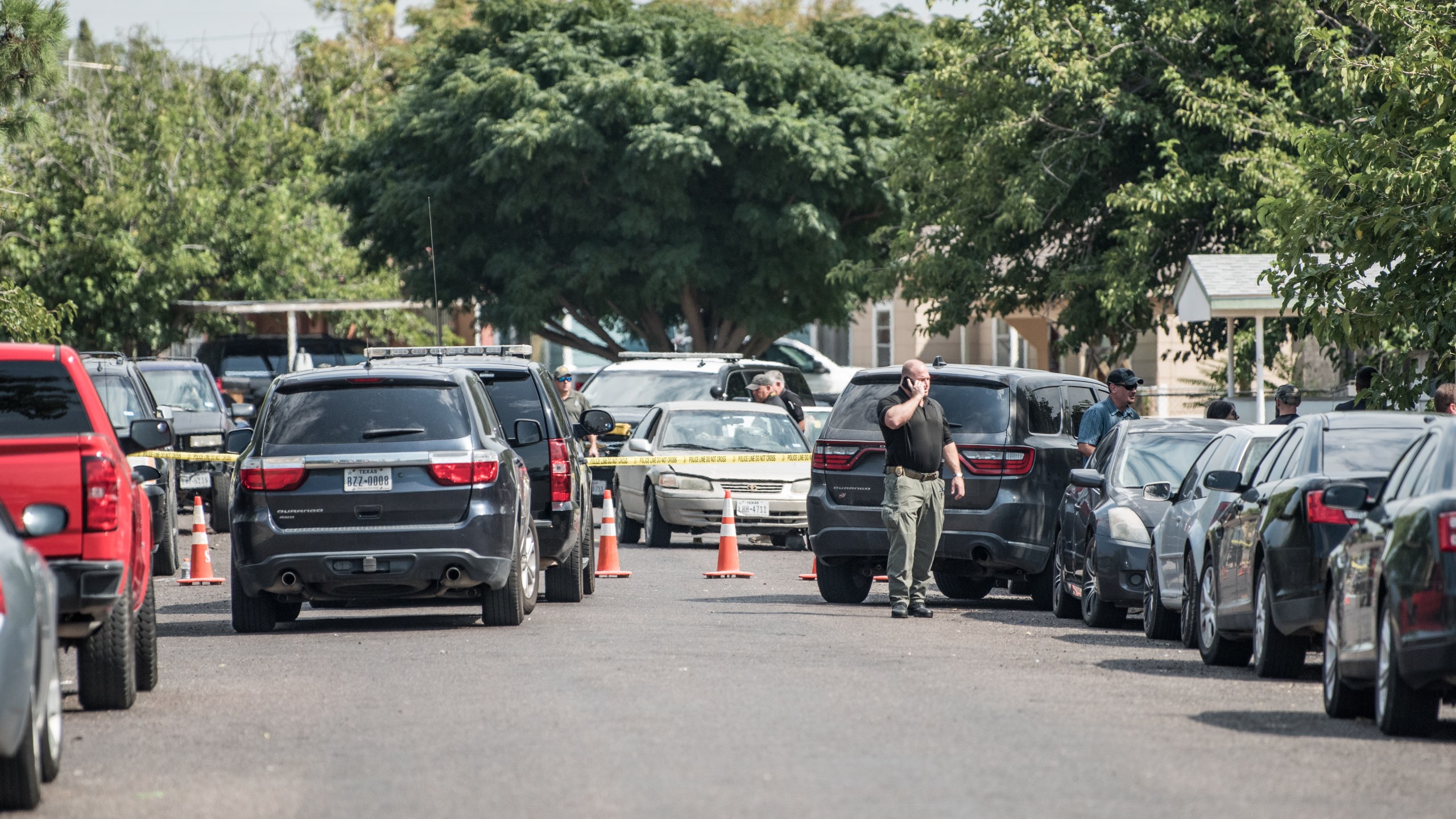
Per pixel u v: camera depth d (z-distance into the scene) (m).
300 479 27.70
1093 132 65.69
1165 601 28.12
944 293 70.06
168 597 36.53
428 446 27.86
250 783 15.89
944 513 31.83
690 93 85.50
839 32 96.38
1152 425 32.34
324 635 28.39
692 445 50.59
